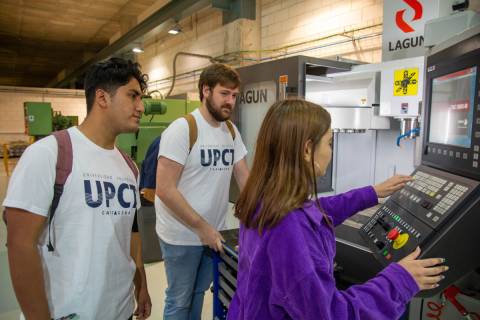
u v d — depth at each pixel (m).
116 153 1.08
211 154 1.58
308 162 0.76
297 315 0.68
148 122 3.44
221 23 5.50
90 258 0.96
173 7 5.03
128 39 6.64
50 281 0.93
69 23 7.41
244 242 0.83
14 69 12.59
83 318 0.96
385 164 2.26
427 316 1.04
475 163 0.88
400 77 1.85
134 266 1.14
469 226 0.83
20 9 6.51
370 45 3.39
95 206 0.97
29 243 0.86
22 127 10.23
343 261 1.16
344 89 2.23
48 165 0.90
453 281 0.83
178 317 1.66
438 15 1.92
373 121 2.06
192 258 1.60
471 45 0.91
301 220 0.71
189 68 6.65
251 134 2.68
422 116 1.26
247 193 0.80
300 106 0.77
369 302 0.71
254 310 0.75
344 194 1.14
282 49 4.36
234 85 1.53
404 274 0.75
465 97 0.94
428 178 1.07
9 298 2.25
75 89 11.27
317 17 3.90
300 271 0.67
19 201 0.85
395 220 1.01
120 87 0.98
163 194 1.47
